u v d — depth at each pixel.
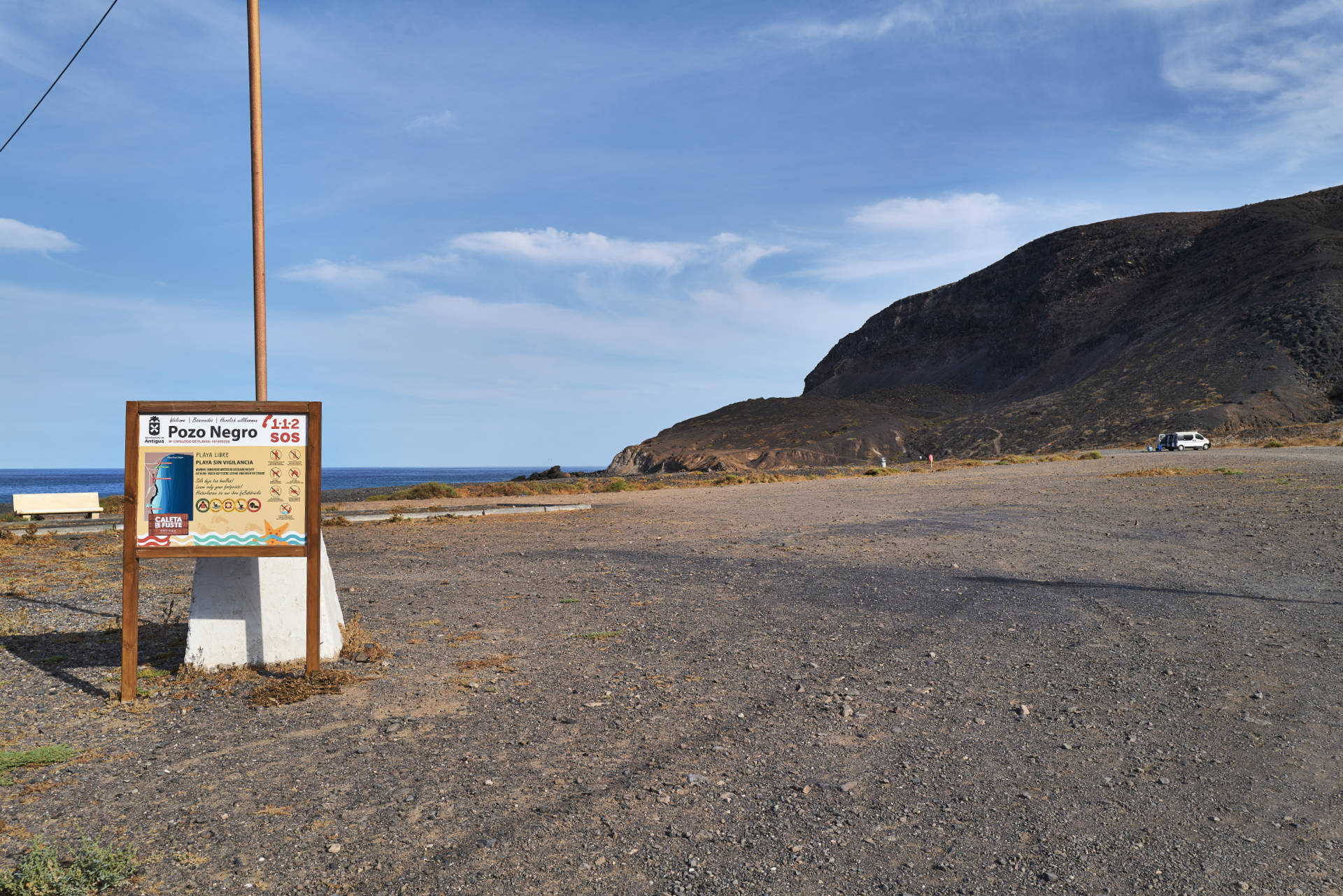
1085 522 15.98
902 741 4.90
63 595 10.40
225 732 5.25
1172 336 130.88
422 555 13.82
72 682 6.42
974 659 6.68
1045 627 7.69
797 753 4.74
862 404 187.62
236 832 3.85
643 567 12.04
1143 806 3.96
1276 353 100.88
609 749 4.84
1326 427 74.62
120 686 6.22
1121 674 6.13
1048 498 21.98
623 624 8.22
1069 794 4.12
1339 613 7.80
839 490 29.33
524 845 3.68
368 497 38.50
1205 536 13.25
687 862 3.52
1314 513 15.58
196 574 6.65
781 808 4.03
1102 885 3.27
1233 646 6.77
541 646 7.34
